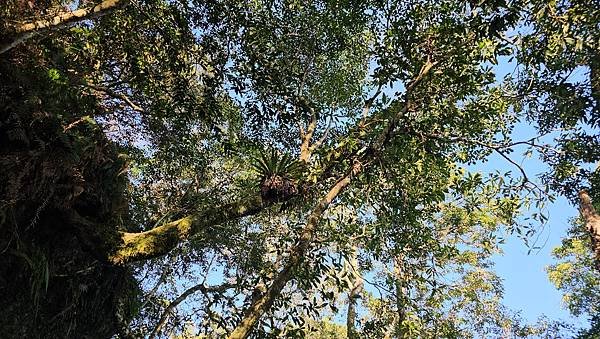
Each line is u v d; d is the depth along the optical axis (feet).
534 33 19.72
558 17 18.45
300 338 20.45
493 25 18.01
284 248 23.27
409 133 22.85
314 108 27.02
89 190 21.48
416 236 26.81
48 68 19.48
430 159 24.89
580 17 18.53
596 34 19.62
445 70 22.03
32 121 17.92
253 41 22.81
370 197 26.25
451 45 22.31
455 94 22.72
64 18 16.19
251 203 20.57
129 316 30.58
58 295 23.94
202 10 21.65
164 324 35.45
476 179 25.04
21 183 18.52
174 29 22.07
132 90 26.48
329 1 28.68
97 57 24.20
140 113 27.50
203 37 22.43
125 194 25.99
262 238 36.83
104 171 22.71
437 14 23.56
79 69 23.13
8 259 20.21
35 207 20.40
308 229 20.39
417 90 22.86
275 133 30.91
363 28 30.07
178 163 36.19
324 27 30.12
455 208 36.63
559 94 23.63
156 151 33.47
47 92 18.85
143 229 31.04
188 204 34.47
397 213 25.91
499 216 25.66
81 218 21.13
